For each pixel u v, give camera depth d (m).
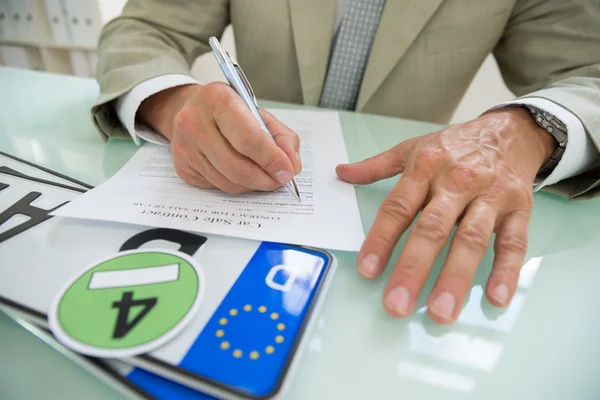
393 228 0.26
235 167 0.30
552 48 0.61
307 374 0.17
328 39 0.69
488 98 1.64
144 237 0.26
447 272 0.23
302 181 0.36
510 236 0.27
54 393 0.16
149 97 0.43
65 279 0.21
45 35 1.75
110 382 0.16
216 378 0.16
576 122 0.36
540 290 0.24
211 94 0.31
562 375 0.18
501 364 0.19
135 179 0.34
